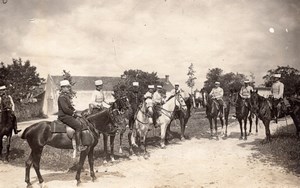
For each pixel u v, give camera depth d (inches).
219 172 340.5
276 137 438.9
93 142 320.5
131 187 316.2
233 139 450.9
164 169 354.3
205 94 465.1
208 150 409.1
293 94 428.1
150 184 320.5
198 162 374.9
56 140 309.0
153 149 422.6
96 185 316.2
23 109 452.4
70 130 309.1
